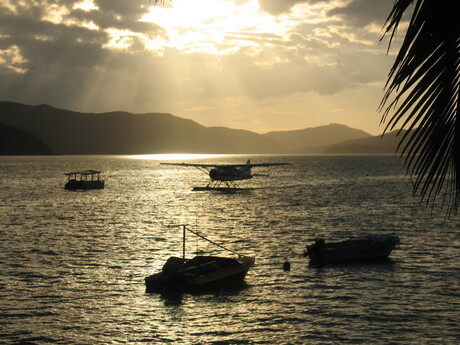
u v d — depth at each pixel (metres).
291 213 63.44
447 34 3.52
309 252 35.09
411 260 35.41
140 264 34.84
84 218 59.25
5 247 40.25
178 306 25.77
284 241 43.94
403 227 50.94
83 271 32.53
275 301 26.44
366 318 23.75
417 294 27.28
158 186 114.12
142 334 22.28
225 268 29.98
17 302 25.98
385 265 33.94
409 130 3.75
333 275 31.52
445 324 22.86
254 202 77.75
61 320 23.67
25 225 53.22
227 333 22.30
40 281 29.94
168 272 28.06
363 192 94.38
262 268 33.53
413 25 3.58
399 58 3.61
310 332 22.20
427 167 3.85
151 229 50.84
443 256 36.56
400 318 23.66
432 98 3.61
